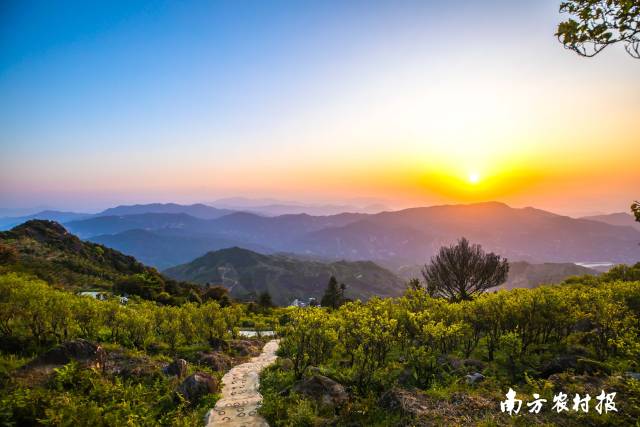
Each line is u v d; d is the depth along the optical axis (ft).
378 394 36.96
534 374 37.86
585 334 46.55
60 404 29.27
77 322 54.03
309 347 45.85
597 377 34.50
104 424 28.96
